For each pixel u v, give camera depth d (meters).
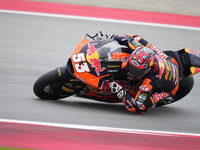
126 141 13.41
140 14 31.52
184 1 36.31
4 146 11.97
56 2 32.12
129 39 15.38
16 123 13.84
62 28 27.20
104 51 14.19
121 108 17.19
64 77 14.73
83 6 31.92
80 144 12.78
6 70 19.95
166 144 13.59
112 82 14.43
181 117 16.75
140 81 15.26
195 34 29.05
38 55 22.59
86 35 15.62
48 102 16.41
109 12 31.19
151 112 17.03
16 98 16.52
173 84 15.64
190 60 16.28
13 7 29.86
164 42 26.72
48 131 13.49
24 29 26.27
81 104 16.94
